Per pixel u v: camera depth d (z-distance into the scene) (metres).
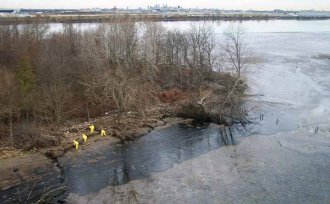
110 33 74.25
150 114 56.91
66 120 54.28
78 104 58.78
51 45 72.62
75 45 80.19
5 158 43.59
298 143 47.09
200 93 62.09
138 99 59.62
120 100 58.53
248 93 68.88
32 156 44.34
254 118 56.03
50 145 46.88
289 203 34.59
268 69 89.00
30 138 47.75
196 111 55.69
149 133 51.25
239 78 67.88
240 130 52.00
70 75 64.25
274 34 174.75
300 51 118.38
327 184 37.53
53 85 57.19
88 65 66.06
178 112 57.38
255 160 42.91
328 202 34.66
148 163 43.00
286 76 81.81
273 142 47.66
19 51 69.00
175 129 52.56
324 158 42.88
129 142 48.47
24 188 37.91
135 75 67.44
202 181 38.69
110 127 52.19
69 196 36.44
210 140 48.94
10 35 81.00
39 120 53.03
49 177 40.00
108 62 67.50
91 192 37.12
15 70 60.97
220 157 43.97
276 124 53.66
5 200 35.88
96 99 59.78
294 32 186.62
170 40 77.75
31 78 56.56
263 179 38.72
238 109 57.22
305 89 71.38
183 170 41.16
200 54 79.56
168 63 75.81
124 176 40.16
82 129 51.47
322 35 170.38
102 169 41.72
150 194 36.53
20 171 41.00
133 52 70.94
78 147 46.72
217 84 70.44
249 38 156.25
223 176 39.56
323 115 56.94
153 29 78.44
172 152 45.72
